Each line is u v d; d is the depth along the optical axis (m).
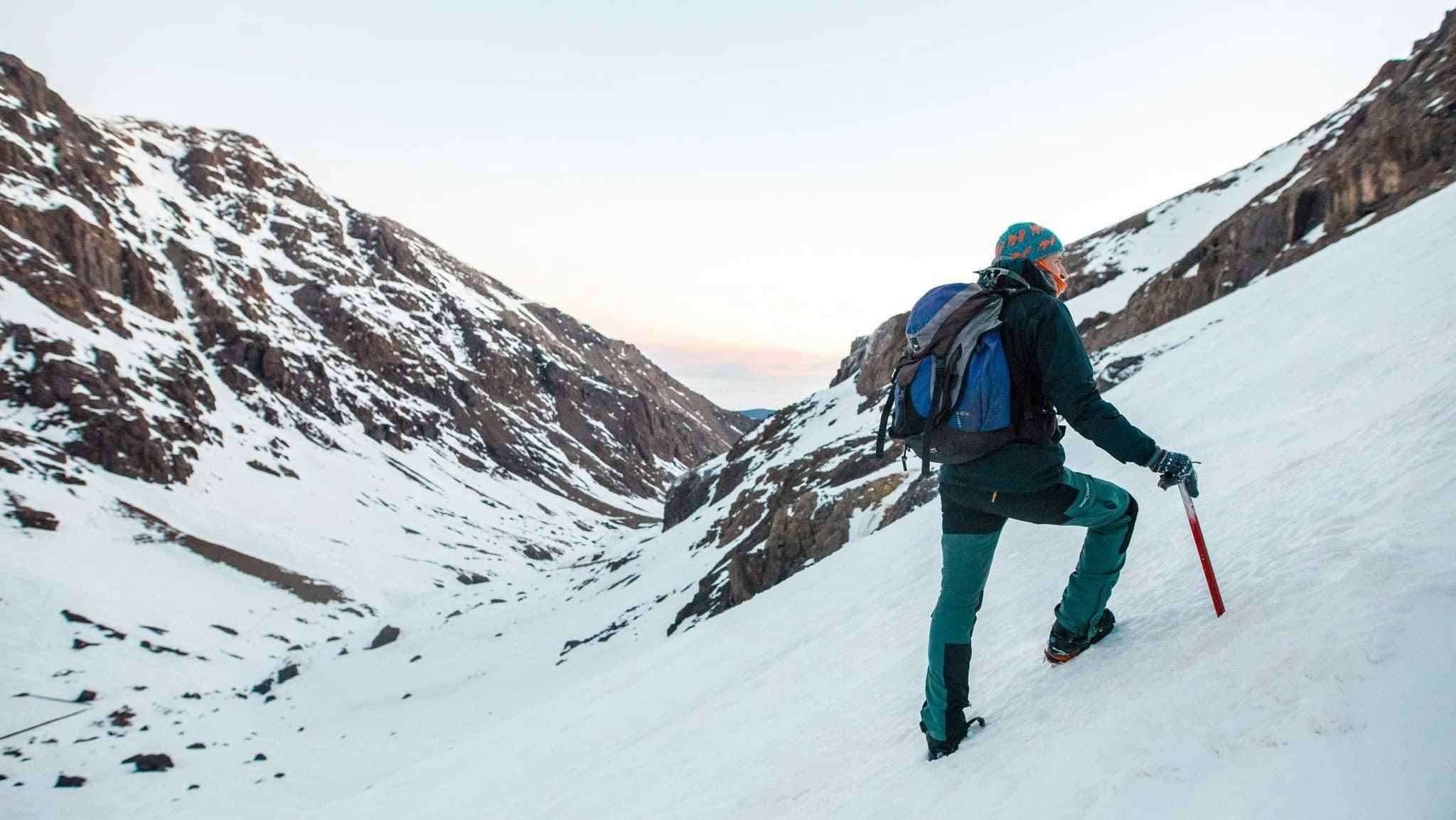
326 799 44.12
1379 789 1.33
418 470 159.50
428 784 11.83
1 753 52.50
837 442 53.69
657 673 12.26
